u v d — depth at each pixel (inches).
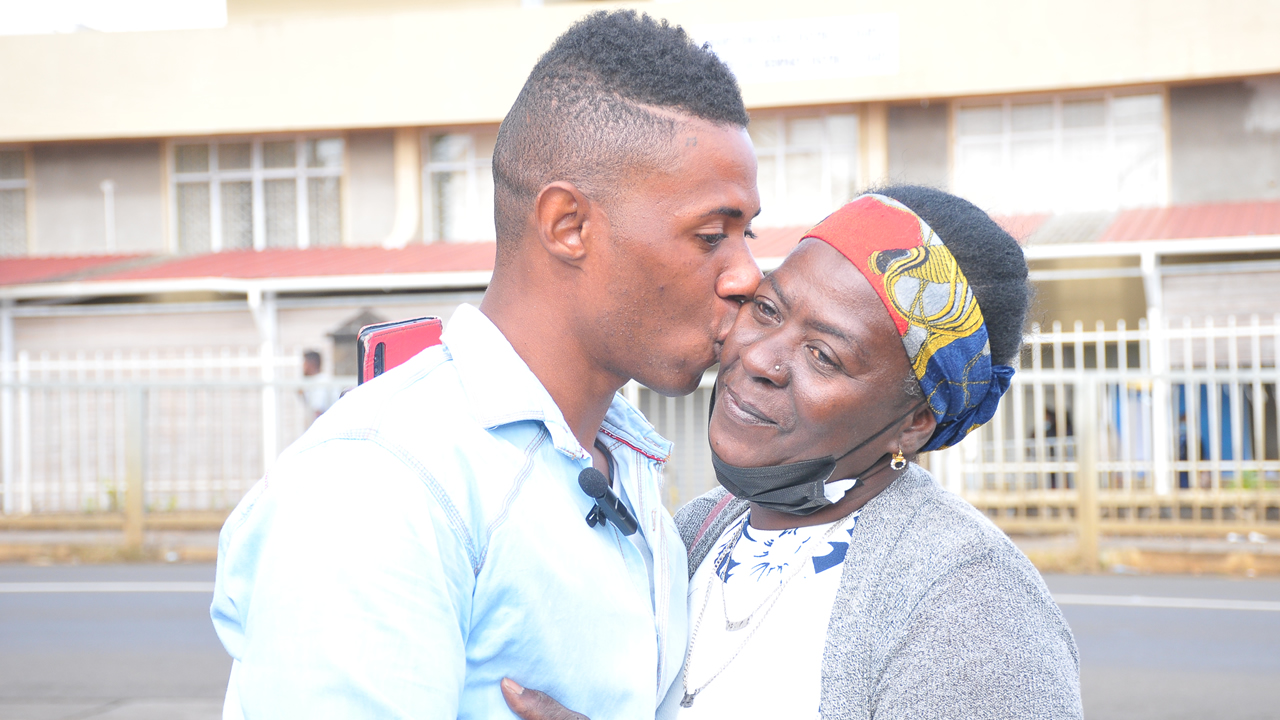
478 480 46.5
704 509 71.4
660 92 48.6
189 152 551.2
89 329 480.7
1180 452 384.2
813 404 53.4
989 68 474.6
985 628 48.4
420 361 50.1
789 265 54.7
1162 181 475.2
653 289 49.9
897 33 480.7
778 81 490.6
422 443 45.7
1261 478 344.2
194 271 474.9
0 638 242.4
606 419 59.7
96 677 209.8
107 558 362.3
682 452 357.7
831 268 53.2
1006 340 56.2
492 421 47.8
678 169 48.6
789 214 505.7
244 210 548.1
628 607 50.6
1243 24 451.5
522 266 51.6
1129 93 478.3
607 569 50.3
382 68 522.9
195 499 390.6
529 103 50.4
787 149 506.9
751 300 55.6
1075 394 334.3
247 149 548.4
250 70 529.0
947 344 52.4
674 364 52.1
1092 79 466.6
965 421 56.6
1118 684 197.8
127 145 550.6
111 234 550.9
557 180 49.2
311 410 369.4
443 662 42.6
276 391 404.8
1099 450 353.4
